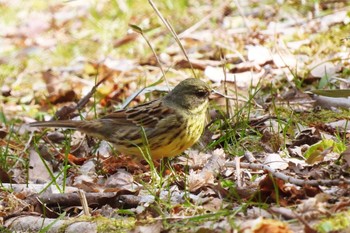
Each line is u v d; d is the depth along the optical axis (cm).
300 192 938
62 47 2106
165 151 1195
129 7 2217
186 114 1191
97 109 1623
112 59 1941
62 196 1045
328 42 1742
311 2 2050
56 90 1784
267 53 1681
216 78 1617
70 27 2222
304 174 1041
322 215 861
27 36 2194
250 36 1861
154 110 1192
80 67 1944
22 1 2389
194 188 1046
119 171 1159
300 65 1634
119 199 1027
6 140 1457
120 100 1677
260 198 944
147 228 903
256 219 843
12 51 2112
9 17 2306
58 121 1240
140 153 1208
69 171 1220
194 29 1978
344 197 912
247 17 2056
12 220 1015
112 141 1220
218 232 852
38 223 999
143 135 1181
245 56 1769
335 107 1352
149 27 2106
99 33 2148
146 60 1894
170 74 1755
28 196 1069
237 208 924
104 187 1104
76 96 1739
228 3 2114
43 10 2333
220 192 993
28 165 1248
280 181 945
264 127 1280
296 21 1950
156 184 1085
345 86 1464
